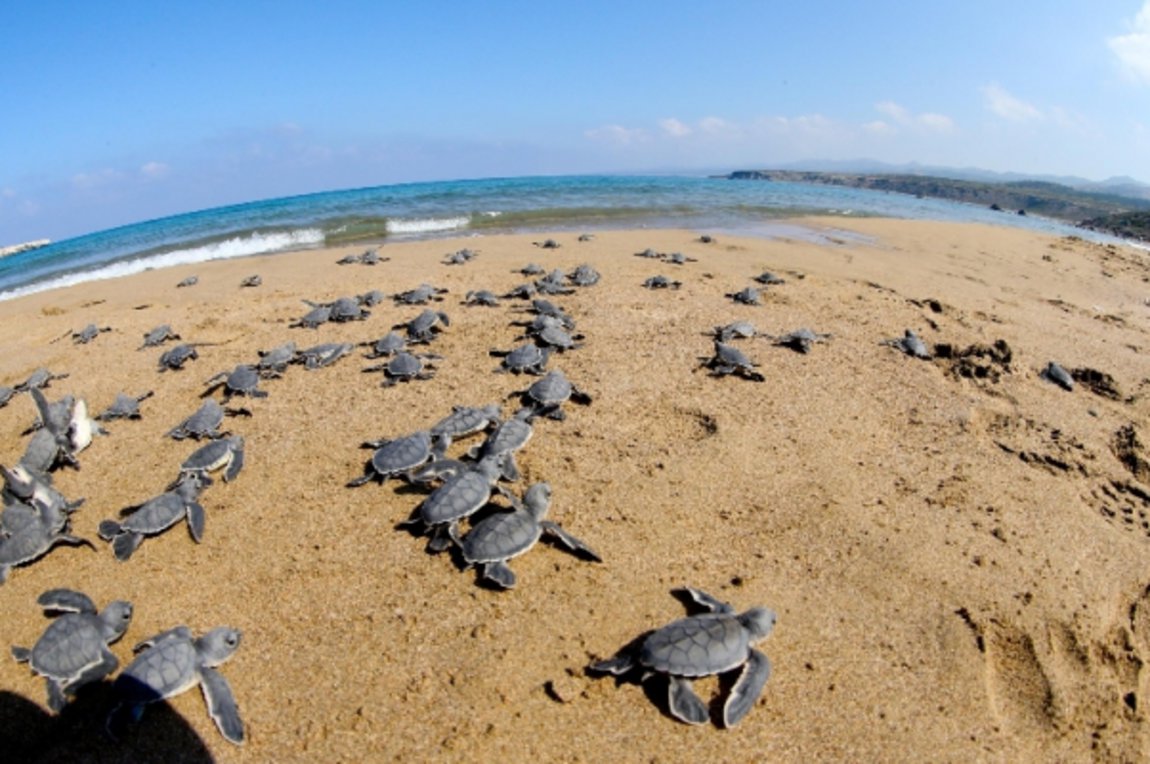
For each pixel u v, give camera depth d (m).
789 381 0.66
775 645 0.35
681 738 0.30
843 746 0.31
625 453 0.52
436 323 0.82
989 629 0.37
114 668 0.34
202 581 0.41
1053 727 0.33
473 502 0.42
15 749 0.31
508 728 0.31
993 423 0.59
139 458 0.56
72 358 0.80
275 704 0.32
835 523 0.45
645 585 0.39
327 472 0.51
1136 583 0.42
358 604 0.38
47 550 0.44
